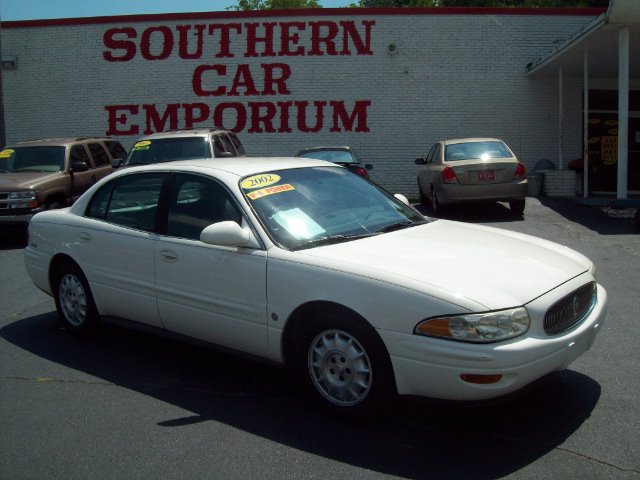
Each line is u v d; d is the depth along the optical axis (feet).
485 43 57.21
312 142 59.62
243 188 15.19
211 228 14.10
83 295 18.72
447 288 11.68
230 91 60.18
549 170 51.96
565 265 13.65
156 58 60.85
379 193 17.52
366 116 58.80
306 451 12.01
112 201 18.06
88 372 16.51
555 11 56.44
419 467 11.28
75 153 41.70
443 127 58.23
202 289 15.07
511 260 13.32
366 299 12.20
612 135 57.77
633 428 12.43
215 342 15.35
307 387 13.64
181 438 12.71
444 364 11.36
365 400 12.55
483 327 11.19
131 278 16.83
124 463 11.79
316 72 58.95
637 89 57.93
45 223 19.74
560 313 12.25
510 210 42.78
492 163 38.73
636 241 31.30
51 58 62.03
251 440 12.53
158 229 16.40
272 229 14.35
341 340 12.86
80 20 61.21
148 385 15.55
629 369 15.39
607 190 58.18
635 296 21.86
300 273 13.16
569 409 13.34
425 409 13.62
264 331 13.96
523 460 11.38
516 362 11.19
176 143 37.55
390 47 57.72
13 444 12.67
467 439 12.26
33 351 18.26
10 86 62.80
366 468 11.32
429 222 16.72
